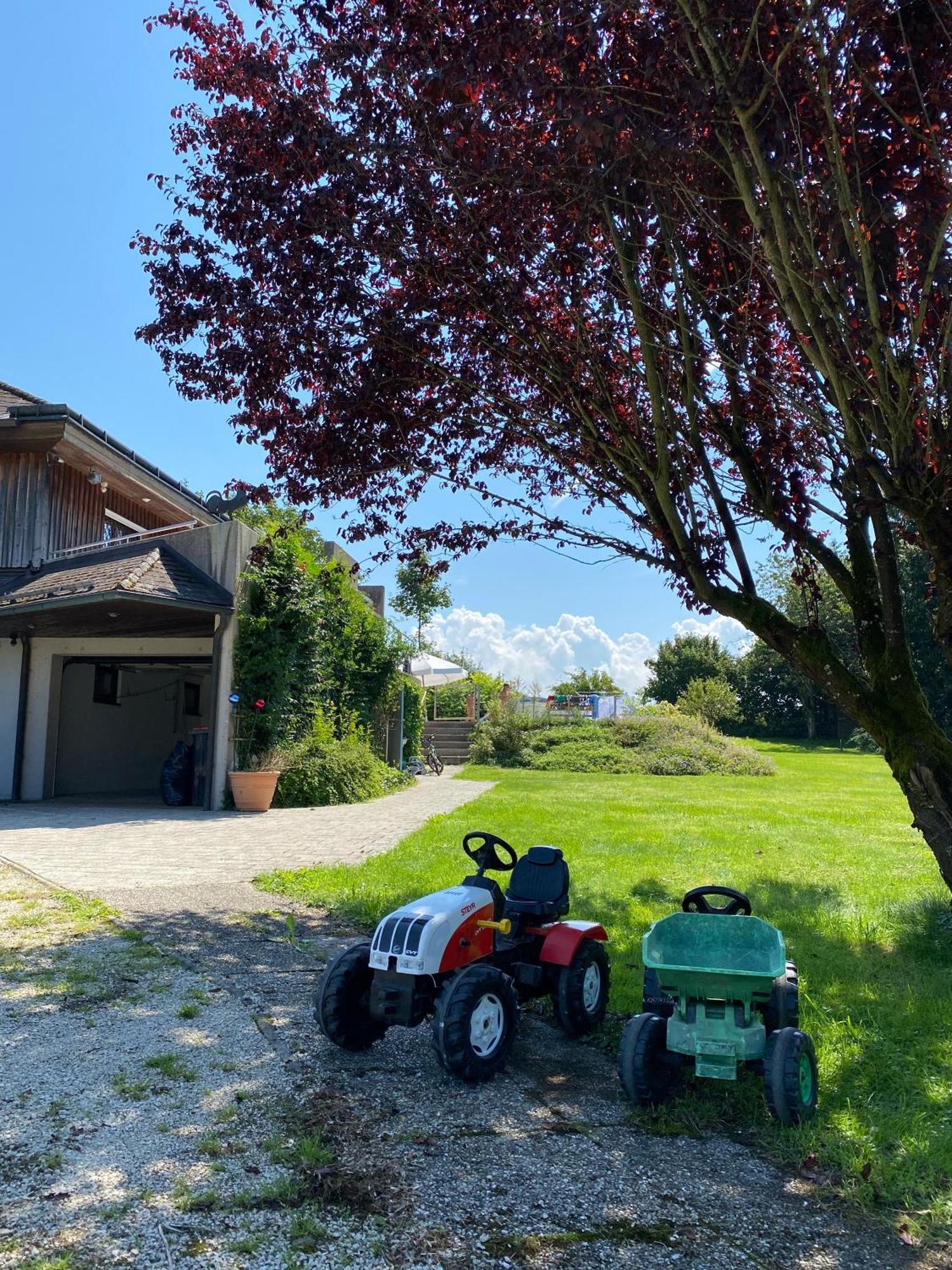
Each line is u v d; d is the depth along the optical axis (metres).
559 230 5.84
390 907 7.55
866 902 8.03
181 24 6.06
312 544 18.62
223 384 6.97
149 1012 4.91
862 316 4.62
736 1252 2.87
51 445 16.08
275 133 5.78
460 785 21.72
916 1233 3.00
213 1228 2.85
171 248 6.56
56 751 17.11
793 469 6.71
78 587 13.56
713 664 65.31
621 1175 3.35
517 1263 2.75
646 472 6.28
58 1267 2.59
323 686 18.02
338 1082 4.11
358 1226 2.90
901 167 4.35
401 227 5.91
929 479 5.11
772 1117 3.81
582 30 4.32
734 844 11.57
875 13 4.12
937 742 5.80
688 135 4.43
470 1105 3.94
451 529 7.58
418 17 5.00
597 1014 5.07
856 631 6.35
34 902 7.38
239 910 7.49
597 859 10.20
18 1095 3.78
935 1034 4.81
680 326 5.81
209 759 14.80
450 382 6.93
